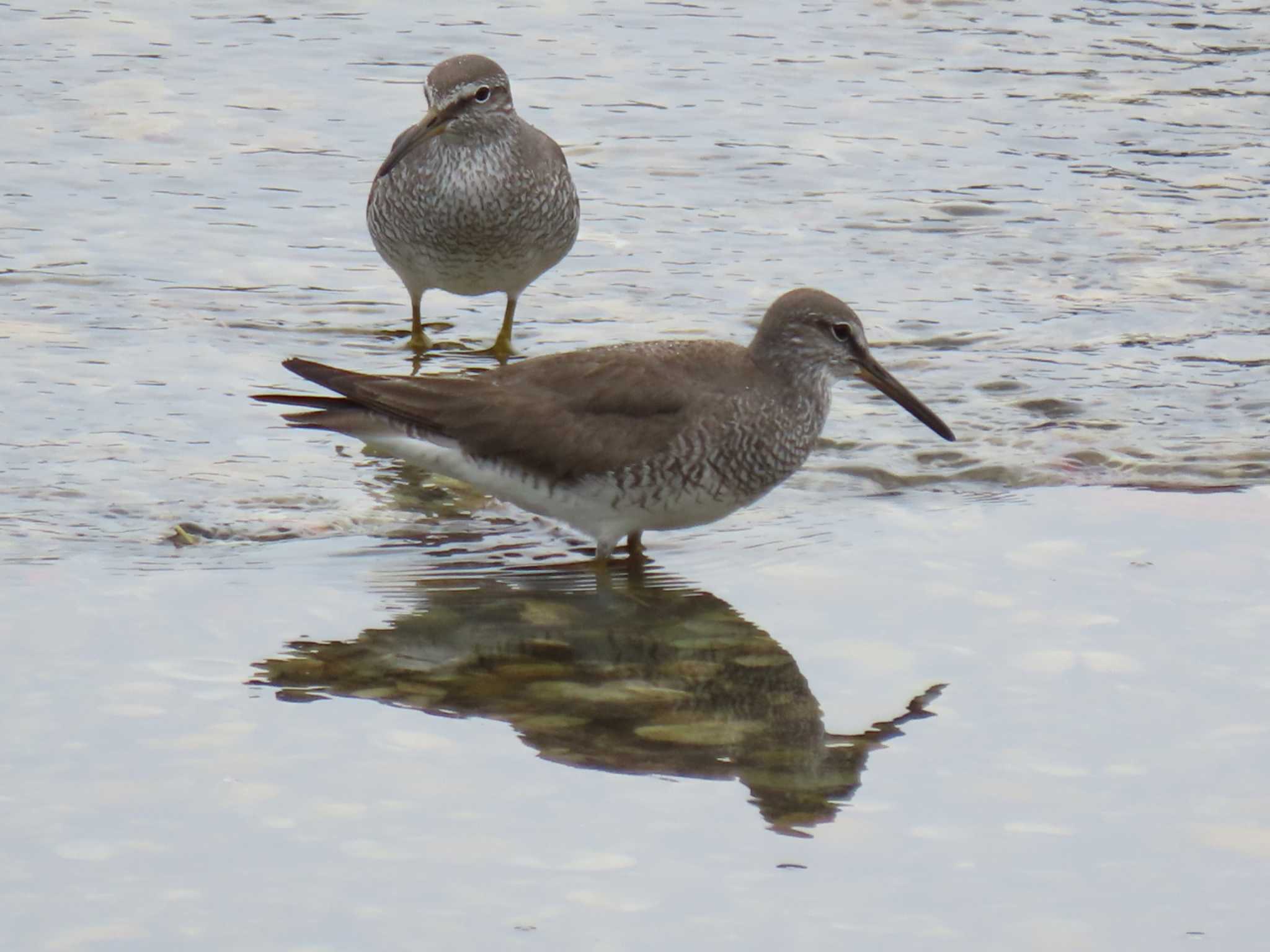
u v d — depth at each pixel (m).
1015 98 24.31
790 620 12.13
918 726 10.62
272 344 17.30
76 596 12.04
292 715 10.63
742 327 17.75
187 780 9.83
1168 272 19.28
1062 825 9.55
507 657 11.57
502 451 12.99
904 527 13.63
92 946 8.41
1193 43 26.39
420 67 24.89
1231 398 16.19
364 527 13.56
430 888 8.91
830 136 22.97
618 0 27.66
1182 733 10.47
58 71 24.20
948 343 17.50
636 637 11.92
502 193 17.19
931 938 8.59
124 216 20.16
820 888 8.98
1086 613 12.04
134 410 15.44
